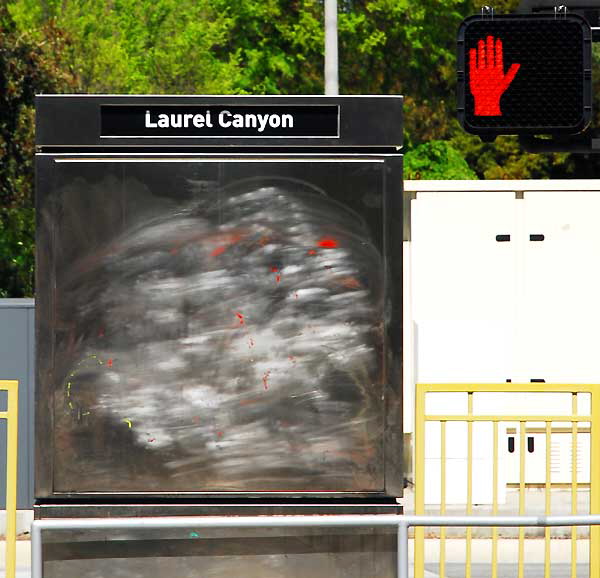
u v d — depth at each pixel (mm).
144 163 18000
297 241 18094
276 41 152250
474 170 154750
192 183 18031
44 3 119688
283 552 18125
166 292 18109
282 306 18141
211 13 147125
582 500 41500
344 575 18156
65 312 18094
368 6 149750
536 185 43625
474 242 43562
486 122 20359
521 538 22422
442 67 155875
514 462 43156
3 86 78312
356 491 18312
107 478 18250
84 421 18188
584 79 20234
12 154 78750
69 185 17984
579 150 20688
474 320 42781
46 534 18000
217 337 18156
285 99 17969
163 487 18266
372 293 18125
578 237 43625
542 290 43656
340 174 18062
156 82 138625
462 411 41312
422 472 21859
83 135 17906
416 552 21688
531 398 43250
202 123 18016
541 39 20219
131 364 18156
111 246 18047
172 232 18047
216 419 18219
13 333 37344
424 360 41469
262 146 18016
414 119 156125
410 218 44312
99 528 17844
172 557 18047
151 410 18203
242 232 18078
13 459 20938
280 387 18188
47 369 18125
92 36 121750
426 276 43500
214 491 18281
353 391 18203
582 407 43281
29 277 81438
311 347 18172
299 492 18281
